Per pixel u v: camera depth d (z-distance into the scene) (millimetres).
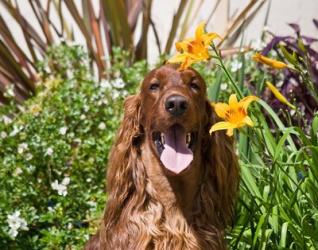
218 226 4570
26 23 7668
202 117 4465
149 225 4445
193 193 4480
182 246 4422
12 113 6582
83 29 7449
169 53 7512
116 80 6324
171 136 4281
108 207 4566
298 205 4629
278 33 8719
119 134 4586
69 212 5617
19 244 5363
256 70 6359
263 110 5867
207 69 6805
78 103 6148
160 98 4293
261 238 4477
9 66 7480
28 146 5738
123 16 7496
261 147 4832
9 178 5617
